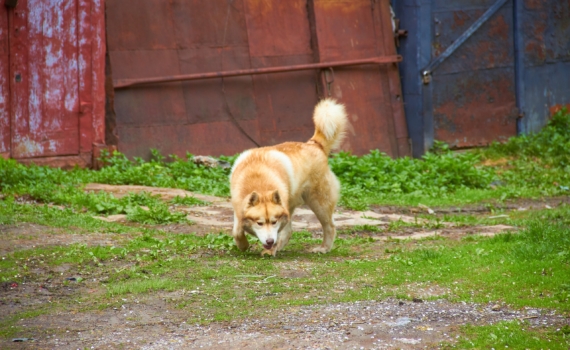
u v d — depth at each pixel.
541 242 7.53
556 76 18.39
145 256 7.01
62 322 5.34
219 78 14.84
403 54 16.77
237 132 14.96
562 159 16.27
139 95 14.13
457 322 5.29
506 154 16.95
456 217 10.62
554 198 12.95
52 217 8.56
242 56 15.07
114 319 5.40
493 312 5.54
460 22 16.98
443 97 16.95
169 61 14.37
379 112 16.33
